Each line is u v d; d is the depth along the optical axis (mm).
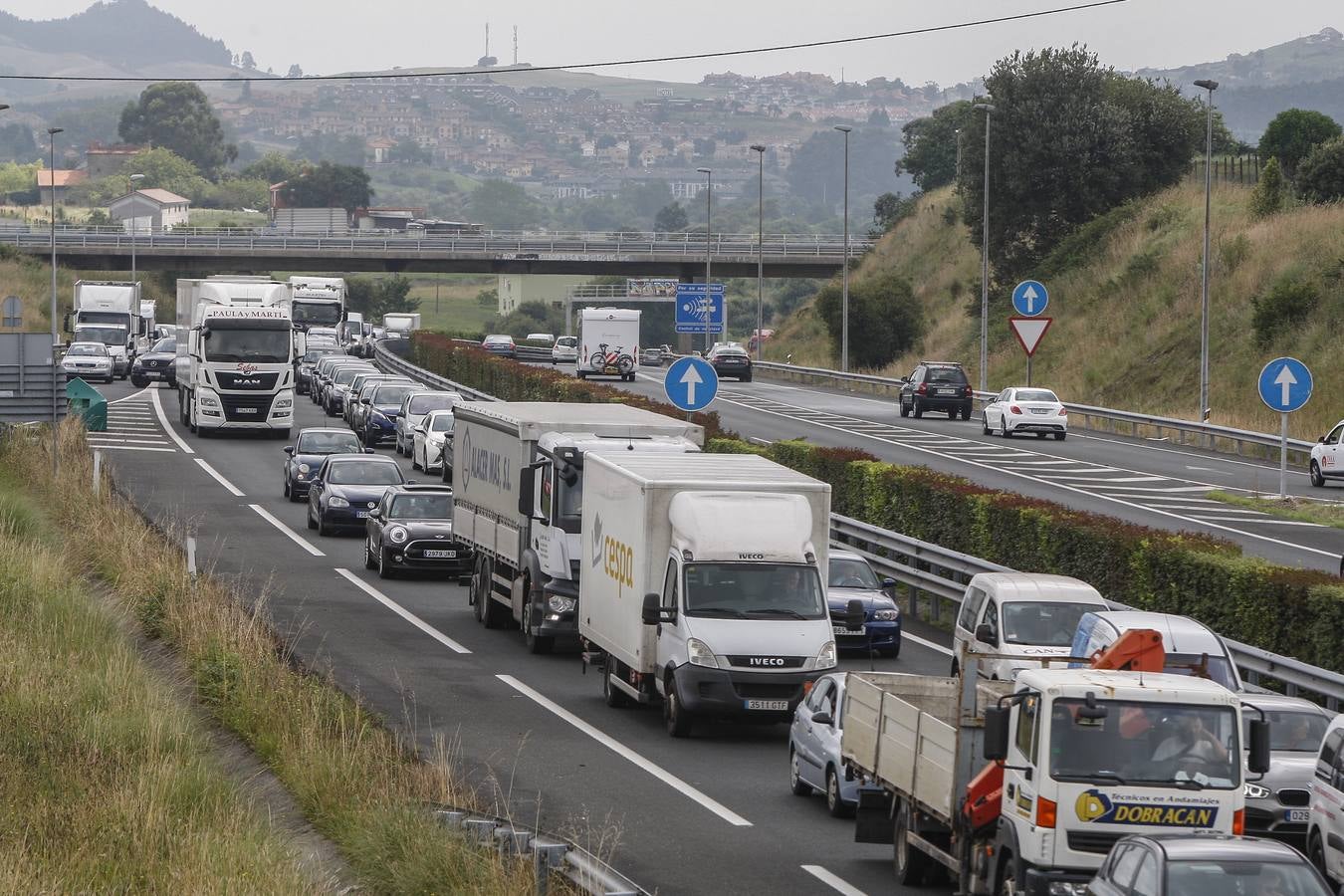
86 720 54062
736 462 73688
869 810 48719
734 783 58281
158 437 173000
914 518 100875
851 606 67812
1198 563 75125
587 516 75375
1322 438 137375
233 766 54156
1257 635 71000
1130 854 35562
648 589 67000
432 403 162750
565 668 78562
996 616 65125
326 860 44656
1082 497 127750
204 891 39344
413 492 104625
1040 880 38812
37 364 113375
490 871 39906
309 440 135125
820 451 112312
